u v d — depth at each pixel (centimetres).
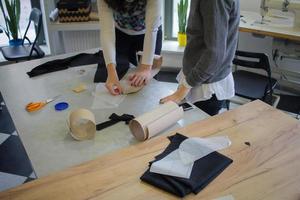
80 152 109
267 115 115
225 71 143
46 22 327
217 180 85
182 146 97
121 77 161
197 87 145
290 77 272
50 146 112
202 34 129
